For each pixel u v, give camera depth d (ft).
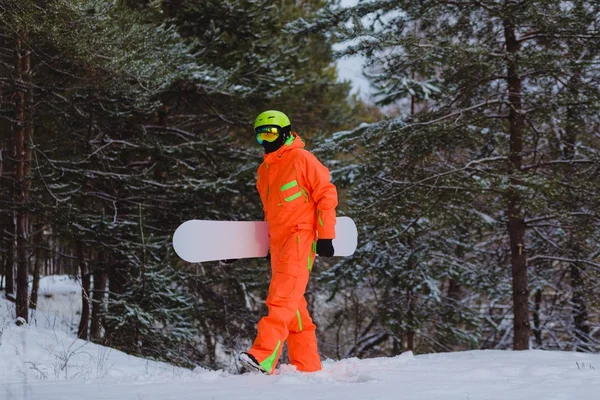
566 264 37.55
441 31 28.55
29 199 30.53
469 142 30.99
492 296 39.73
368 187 32.99
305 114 49.47
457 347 47.83
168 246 35.09
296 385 9.85
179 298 33.35
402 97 40.19
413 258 39.19
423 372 12.14
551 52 26.32
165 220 37.93
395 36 27.22
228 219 37.27
